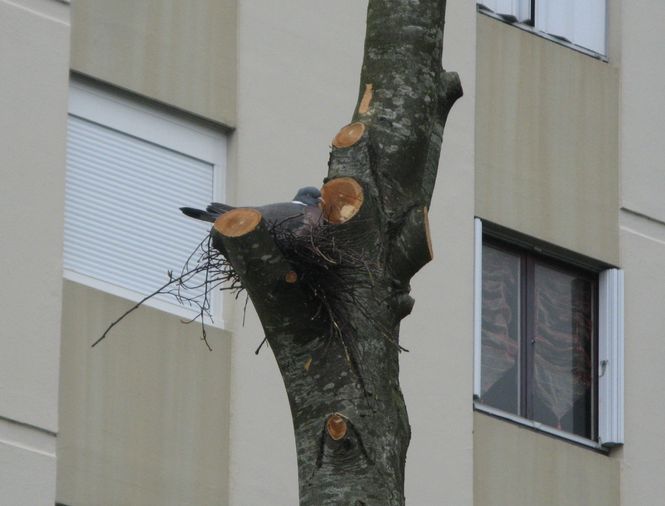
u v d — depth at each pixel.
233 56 16.97
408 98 11.37
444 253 17.70
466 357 17.48
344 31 17.58
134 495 15.21
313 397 10.55
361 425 10.43
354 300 10.68
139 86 16.48
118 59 16.44
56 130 15.82
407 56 11.48
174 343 15.82
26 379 15.02
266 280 10.56
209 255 12.04
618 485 18.19
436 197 17.81
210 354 15.93
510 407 18.19
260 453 15.87
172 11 16.77
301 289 10.62
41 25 16.02
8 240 15.30
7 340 15.03
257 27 17.14
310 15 17.44
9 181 15.45
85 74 16.25
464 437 17.22
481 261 18.14
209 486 15.57
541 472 17.69
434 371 17.23
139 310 15.77
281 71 17.16
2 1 15.86
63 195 15.67
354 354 10.59
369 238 10.84
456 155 18.09
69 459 14.99
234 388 15.94
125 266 16.16
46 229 15.50
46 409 15.02
